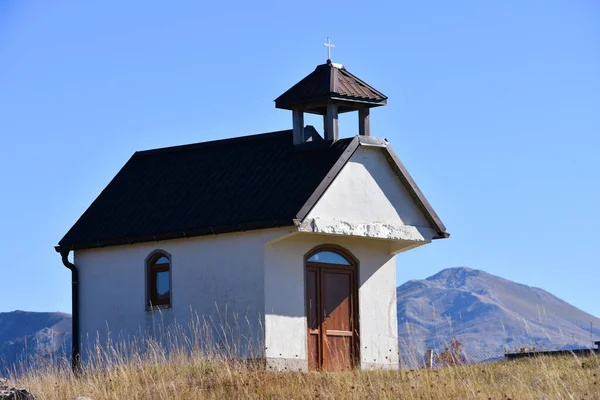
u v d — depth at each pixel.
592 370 31.89
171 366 34.62
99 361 38.62
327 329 38.62
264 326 36.97
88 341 41.06
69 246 41.22
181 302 38.97
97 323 40.97
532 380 31.12
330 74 38.78
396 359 40.09
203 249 38.72
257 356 36.91
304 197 36.84
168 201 40.56
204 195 39.75
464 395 29.55
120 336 40.28
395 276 40.69
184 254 39.16
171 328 39.06
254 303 37.31
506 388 30.25
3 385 31.81
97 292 41.12
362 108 39.28
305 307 37.97
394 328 40.38
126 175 43.12
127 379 32.84
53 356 37.38
